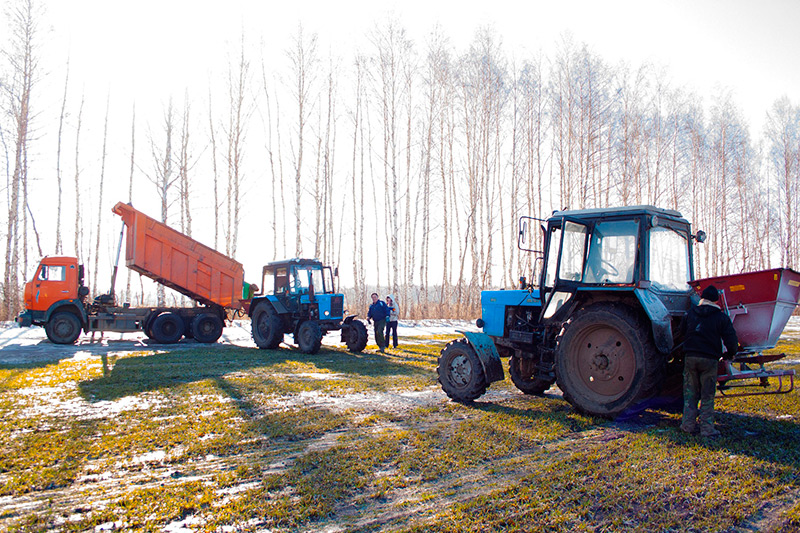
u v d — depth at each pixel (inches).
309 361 418.9
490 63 1068.5
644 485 142.0
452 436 193.2
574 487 140.8
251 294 624.4
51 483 143.9
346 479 146.3
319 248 971.3
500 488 141.2
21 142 864.9
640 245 225.1
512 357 295.9
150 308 560.4
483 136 1085.1
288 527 117.6
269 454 172.6
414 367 390.6
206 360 408.2
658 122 1187.3
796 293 219.3
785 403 259.4
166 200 936.9
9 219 831.1
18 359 398.0
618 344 224.7
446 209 1066.1
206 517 121.9
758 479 146.9
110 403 244.7
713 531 115.5
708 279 230.2
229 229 974.4
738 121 1400.1
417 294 1161.4
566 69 1055.6
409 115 1069.8
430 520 120.4
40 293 513.0
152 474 152.1
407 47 1020.5
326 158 1013.8
